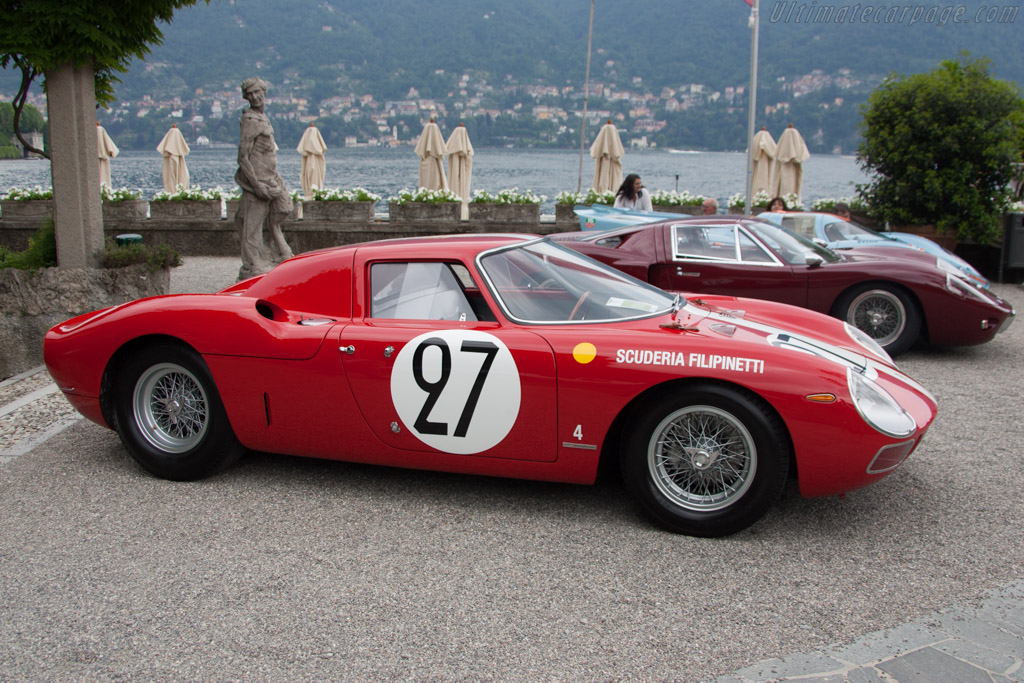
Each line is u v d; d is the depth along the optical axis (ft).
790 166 53.31
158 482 13.50
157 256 25.04
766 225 24.70
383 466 14.20
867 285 22.41
